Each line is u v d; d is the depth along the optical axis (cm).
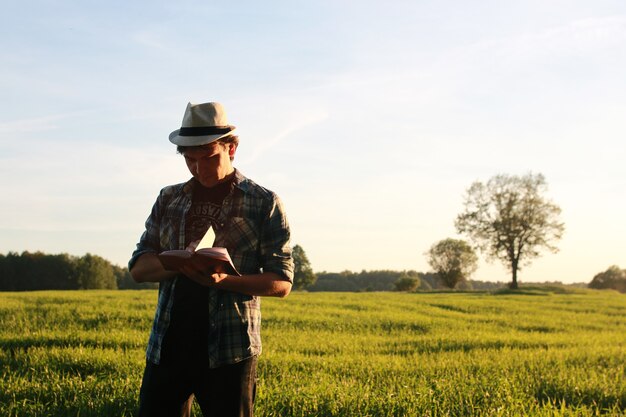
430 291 6338
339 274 14775
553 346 1568
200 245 387
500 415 705
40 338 1287
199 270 383
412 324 2023
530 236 8319
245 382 413
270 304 2580
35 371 911
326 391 780
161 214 446
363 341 1548
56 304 2184
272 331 1681
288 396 748
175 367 412
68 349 1106
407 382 894
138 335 1396
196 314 412
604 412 800
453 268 10562
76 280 9100
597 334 1947
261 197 436
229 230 427
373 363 1093
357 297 3578
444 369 1048
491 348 1454
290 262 436
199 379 414
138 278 428
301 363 1062
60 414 676
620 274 11900
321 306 2622
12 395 748
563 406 756
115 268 10994
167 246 438
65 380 828
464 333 1833
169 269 386
